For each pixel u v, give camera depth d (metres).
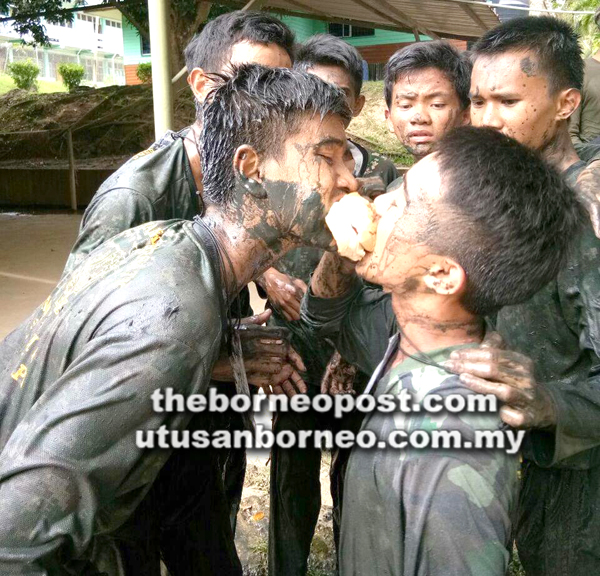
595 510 1.79
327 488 3.36
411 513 1.27
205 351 1.33
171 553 2.03
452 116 2.55
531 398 1.32
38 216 11.63
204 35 2.38
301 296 2.23
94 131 14.06
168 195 2.10
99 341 1.29
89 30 40.75
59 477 1.23
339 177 1.48
